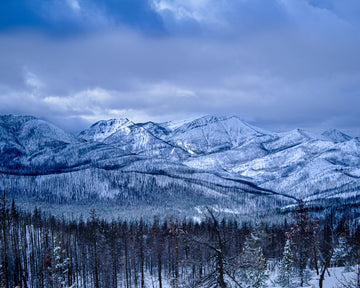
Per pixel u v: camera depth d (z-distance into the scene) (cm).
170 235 7750
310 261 6638
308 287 4025
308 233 5100
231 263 1675
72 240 10994
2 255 6469
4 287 5578
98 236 7712
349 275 3581
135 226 12925
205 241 1739
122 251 8719
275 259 7294
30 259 8188
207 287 1598
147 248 8869
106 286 7656
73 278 8194
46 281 6156
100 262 7988
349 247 4903
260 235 6962
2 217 5875
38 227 10981
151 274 8619
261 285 3912
